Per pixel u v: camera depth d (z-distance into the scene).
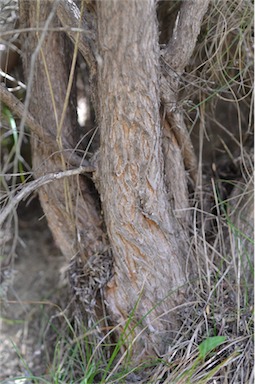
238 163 1.80
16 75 1.83
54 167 1.60
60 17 1.46
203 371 1.50
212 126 1.88
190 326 1.56
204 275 1.62
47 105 1.59
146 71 1.42
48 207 1.65
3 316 1.92
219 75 1.68
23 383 1.69
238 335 1.54
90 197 1.63
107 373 1.58
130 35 1.39
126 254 1.54
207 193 1.74
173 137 1.60
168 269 1.56
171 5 1.67
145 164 1.48
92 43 1.47
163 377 1.52
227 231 1.71
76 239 1.64
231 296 1.61
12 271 1.77
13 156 1.99
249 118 1.72
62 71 1.60
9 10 1.64
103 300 1.59
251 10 1.60
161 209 1.53
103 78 1.43
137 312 1.56
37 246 2.15
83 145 1.67
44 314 1.87
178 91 1.57
